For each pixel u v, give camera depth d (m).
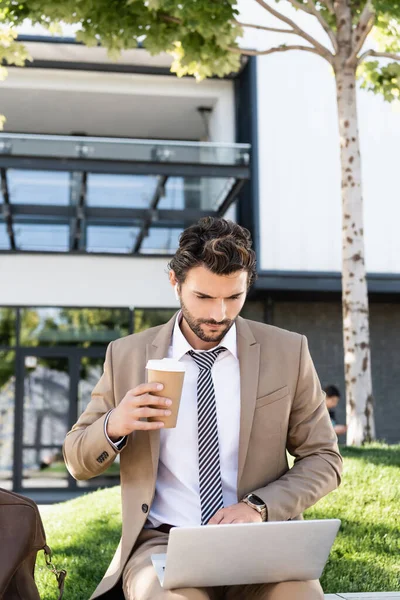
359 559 3.99
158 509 2.36
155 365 2.10
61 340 12.45
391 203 12.57
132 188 11.29
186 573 1.91
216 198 11.61
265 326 2.55
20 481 12.14
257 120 12.49
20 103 13.70
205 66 7.51
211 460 2.33
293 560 1.98
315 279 12.13
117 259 12.48
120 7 6.97
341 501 4.88
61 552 4.38
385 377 12.84
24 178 11.21
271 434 2.38
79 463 2.28
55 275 12.36
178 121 14.49
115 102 13.65
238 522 2.12
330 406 9.31
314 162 12.52
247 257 2.27
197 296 2.25
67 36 12.66
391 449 6.29
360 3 7.51
